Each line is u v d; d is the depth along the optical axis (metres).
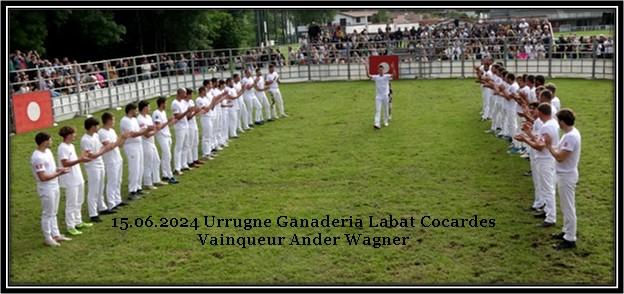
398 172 14.29
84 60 42.06
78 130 20.78
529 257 9.16
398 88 29.27
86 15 37.84
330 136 18.81
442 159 15.34
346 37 42.06
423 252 9.52
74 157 10.92
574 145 9.04
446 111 22.30
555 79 30.33
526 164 14.59
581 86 27.03
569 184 9.21
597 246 9.42
